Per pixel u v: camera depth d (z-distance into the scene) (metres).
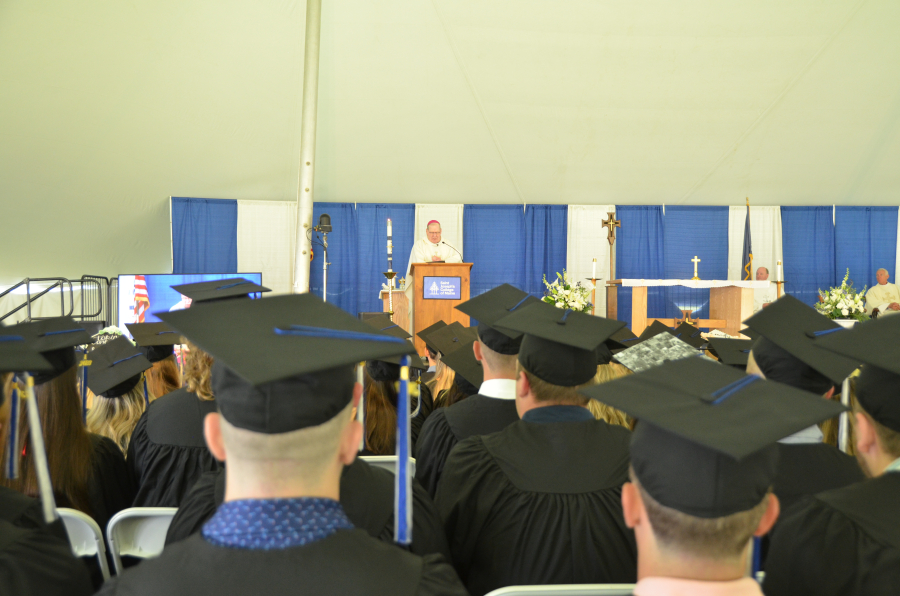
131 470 2.17
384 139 10.84
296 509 0.82
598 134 10.85
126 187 10.75
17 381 1.71
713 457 0.85
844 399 1.94
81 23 8.45
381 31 9.36
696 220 11.93
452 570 0.90
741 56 9.59
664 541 0.85
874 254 11.91
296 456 0.83
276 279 11.45
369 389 2.42
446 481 1.67
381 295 9.33
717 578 0.83
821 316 1.90
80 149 10.01
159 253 12.00
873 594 1.08
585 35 9.39
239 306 1.06
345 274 11.63
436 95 10.26
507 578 1.51
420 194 11.70
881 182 11.54
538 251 11.87
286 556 0.79
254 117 10.17
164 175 10.73
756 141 10.91
